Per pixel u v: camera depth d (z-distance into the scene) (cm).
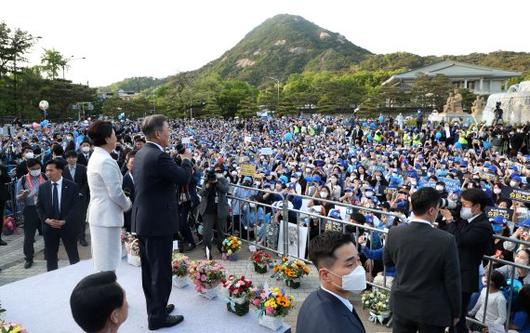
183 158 489
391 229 388
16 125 3862
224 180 758
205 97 9238
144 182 388
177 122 7319
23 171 1039
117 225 433
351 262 230
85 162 1052
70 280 531
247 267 720
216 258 767
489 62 12562
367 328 517
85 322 192
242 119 7456
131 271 566
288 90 10062
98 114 7931
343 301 234
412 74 8962
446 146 2752
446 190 1295
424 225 359
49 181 651
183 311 452
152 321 402
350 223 634
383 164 1844
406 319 360
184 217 798
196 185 856
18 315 436
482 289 532
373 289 581
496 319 507
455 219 459
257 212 811
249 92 11069
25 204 755
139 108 8156
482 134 2964
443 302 343
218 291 489
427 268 345
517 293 523
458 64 8962
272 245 781
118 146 1253
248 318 439
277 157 2231
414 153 2264
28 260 748
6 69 5338
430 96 6900
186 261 527
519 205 1015
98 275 208
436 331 347
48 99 5859
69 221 650
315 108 8519
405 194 1107
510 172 1520
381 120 4831
